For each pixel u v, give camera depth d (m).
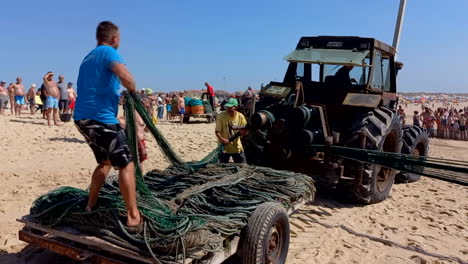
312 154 6.38
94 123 3.28
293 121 6.12
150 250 3.04
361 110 6.75
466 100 138.62
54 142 10.59
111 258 3.27
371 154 5.58
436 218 6.38
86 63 3.38
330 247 4.93
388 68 7.84
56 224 3.54
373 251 4.93
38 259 4.08
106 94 3.31
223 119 6.25
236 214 3.76
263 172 5.22
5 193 6.12
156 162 8.84
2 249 4.24
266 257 3.85
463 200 7.54
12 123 13.65
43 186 6.59
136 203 3.49
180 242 3.09
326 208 6.35
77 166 8.09
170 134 13.75
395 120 6.82
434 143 18.41
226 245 3.53
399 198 7.37
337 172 6.33
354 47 6.94
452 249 5.19
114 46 3.50
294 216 5.86
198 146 11.30
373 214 6.26
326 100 7.11
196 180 4.75
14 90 17.11
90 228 3.41
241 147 6.41
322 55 6.94
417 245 5.18
